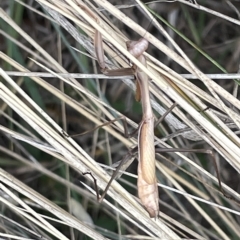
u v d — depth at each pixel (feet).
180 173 2.84
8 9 2.85
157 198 2.54
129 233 2.87
